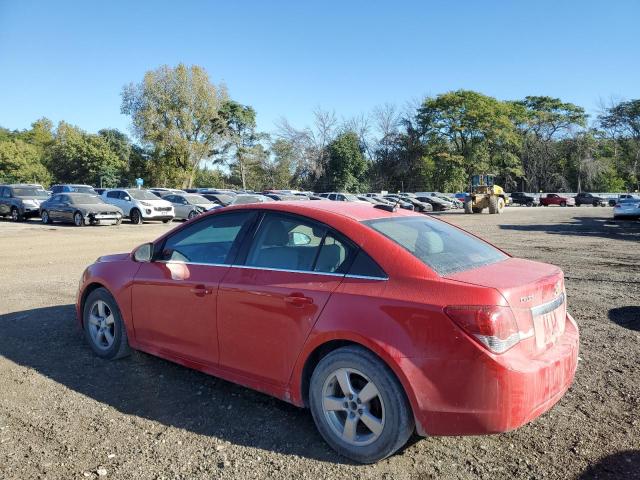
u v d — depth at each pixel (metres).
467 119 62.28
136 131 54.97
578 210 47.75
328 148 65.19
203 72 55.00
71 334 5.47
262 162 67.38
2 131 93.56
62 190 29.55
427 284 2.92
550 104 75.44
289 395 3.36
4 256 11.92
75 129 78.38
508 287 2.85
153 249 4.37
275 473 2.92
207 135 58.00
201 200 27.50
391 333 2.88
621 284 8.47
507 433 3.41
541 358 2.94
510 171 69.56
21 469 2.92
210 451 3.15
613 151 74.31
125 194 25.19
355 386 3.09
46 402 3.81
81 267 10.18
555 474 2.93
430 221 4.02
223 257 3.86
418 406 2.80
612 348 5.10
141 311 4.32
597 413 3.69
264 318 3.42
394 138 68.25
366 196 42.06
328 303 3.13
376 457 2.97
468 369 2.71
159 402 3.84
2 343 5.16
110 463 3.00
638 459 3.09
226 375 3.72
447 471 2.96
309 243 3.45
